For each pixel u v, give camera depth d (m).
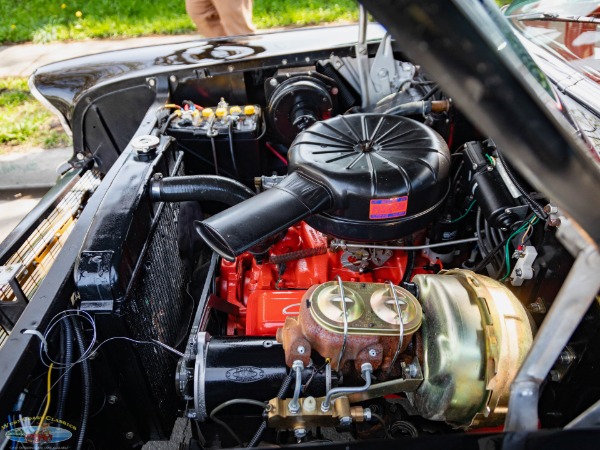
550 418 1.30
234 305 1.69
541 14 2.06
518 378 0.83
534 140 0.56
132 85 2.17
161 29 6.49
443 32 0.49
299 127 2.09
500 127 0.55
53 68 2.30
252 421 1.48
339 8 6.64
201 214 2.15
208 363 1.26
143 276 1.39
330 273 1.75
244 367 1.25
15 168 4.11
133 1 7.21
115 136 2.29
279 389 1.24
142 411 1.45
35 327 1.11
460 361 1.13
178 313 1.79
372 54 2.29
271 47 2.27
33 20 6.91
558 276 1.30
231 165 2.12
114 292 1.21
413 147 1.50
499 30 0.62
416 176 1.39
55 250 1.81
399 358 1.25
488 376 1.11
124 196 1.44
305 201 1.35
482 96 0.53
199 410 1.27
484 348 1.13
